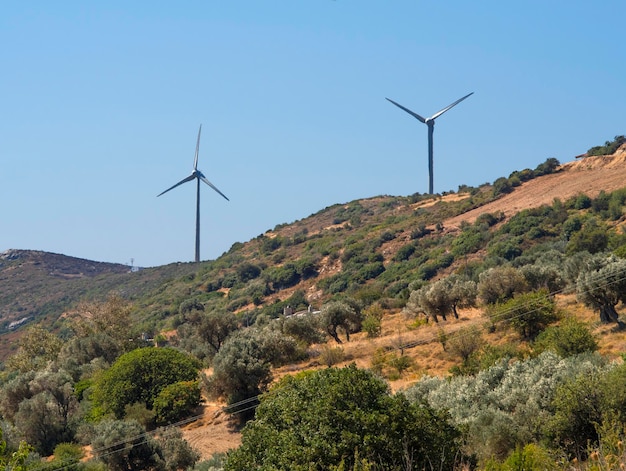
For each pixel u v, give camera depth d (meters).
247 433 32.91
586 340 56.62
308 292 170.75
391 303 116.62
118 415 74.44
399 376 68.81
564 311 72.56
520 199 180.75
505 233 155.38
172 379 76.81
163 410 72.06
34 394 78.12
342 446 27.70
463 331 73.44
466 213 188.88
